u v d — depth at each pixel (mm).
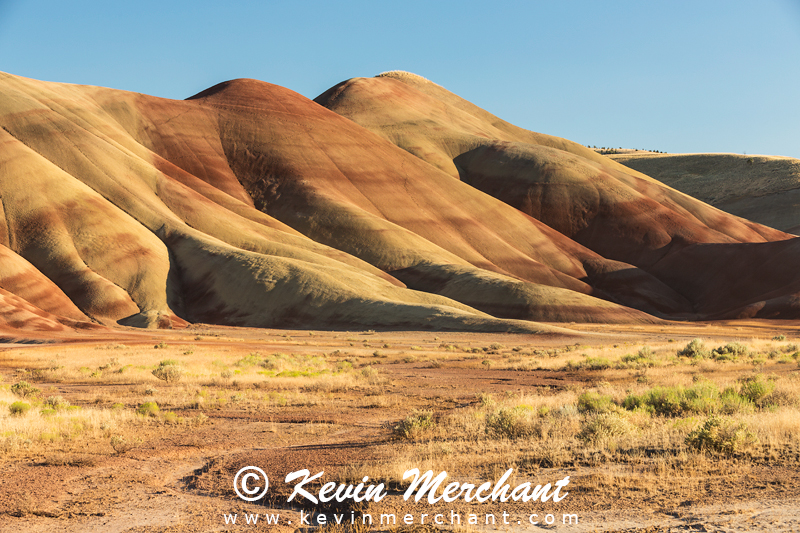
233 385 25922
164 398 21281
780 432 11414
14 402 18016
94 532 7176
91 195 106188
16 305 74375
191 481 9734
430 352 49750
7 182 101000
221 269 97938
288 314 89312
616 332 78500
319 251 114500
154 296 92125
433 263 115625
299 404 20250
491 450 11320
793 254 113000
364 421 16719
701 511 7211
